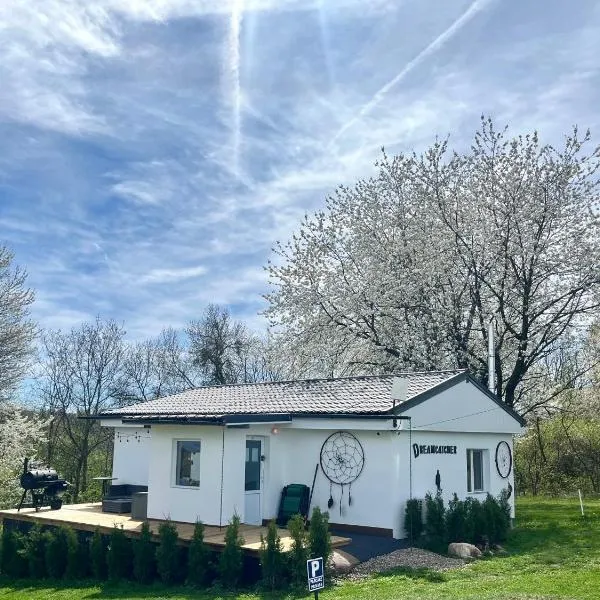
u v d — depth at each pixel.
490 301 22.95
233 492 14.56
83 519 15.39
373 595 10.00
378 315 23.55
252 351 42.91
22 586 13.57
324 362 24.38
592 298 21.33
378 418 13.95
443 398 15.43
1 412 24.95
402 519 14.07
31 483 16.95
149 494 15.62
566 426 30.30
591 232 21.53
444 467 15.48
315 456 15.30
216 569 11.75
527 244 21.52
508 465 17.84
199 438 15.01
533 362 22.38
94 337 37.62
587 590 9.89
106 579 13.12
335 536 13.93
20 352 25.41
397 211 24.23
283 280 25.22
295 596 10.50
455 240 22.61
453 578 11.22
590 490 29.39
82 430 36.38
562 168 21.72
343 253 24.80
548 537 15.09
